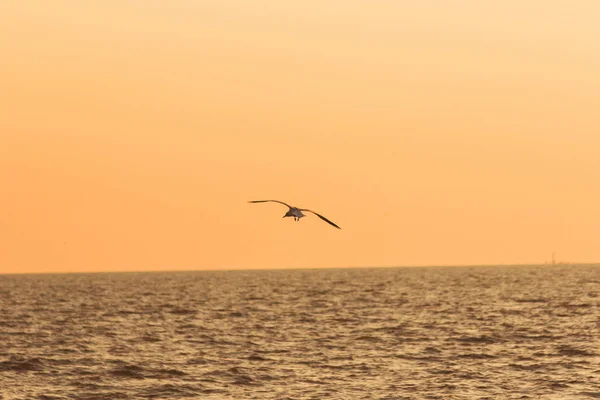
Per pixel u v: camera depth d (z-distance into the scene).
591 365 63.94
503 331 88.81
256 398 52.66
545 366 63.72
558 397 52.12
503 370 62.09
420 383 56.91
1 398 53.41
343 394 53.47
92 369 63.78
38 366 65.12
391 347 75.94
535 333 86.50
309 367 64.12
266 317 112.44
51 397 53.81
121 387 56.78
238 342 81.00
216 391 55.03
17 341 83.06
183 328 96.81
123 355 71.69
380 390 54.59
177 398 53.28
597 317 105.94
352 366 64.50
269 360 68.00
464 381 57.53
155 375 60.94
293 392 54.28
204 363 66.56
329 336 85.75
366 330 91.69
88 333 91.12
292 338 84.31
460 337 83.31
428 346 76.38
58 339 84.81
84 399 53.25
